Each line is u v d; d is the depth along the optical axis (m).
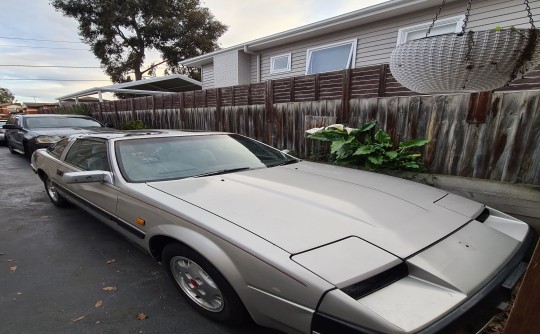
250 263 1.50
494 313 1.40
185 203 1.97
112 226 2.68
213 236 1.68
